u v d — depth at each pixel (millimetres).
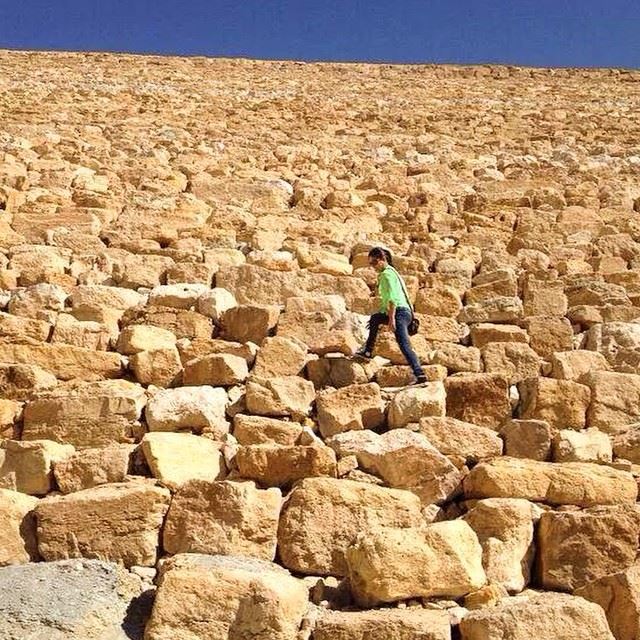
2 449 6555
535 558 5891
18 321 8523
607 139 20188
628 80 32594
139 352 8266
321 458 6527
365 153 17859
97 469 6453
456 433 7039
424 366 8227
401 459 6605
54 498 5891
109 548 5727
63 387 7672
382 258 8430
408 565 5434
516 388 7867
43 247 10750
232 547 5770
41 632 4867
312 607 5402
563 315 9711
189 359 8297
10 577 5238
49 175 13953
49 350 8062
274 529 5875
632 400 7672
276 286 9875
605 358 8703
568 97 27562
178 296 9281
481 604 5371
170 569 5215
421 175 15828
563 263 11398
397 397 7445
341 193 13789
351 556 5559
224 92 25375
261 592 5027
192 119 20703
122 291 9523
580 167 16703
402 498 6023
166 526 5824
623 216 13680
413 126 21172
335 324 8969
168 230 11867
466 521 6016
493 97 27000
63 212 11953
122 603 5219
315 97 25203
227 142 18109
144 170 14734
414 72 32844
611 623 5363
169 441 6645
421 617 5039
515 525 5902
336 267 10516
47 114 19828
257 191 13938
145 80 26844
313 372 8219
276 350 8266
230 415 7535
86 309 8945
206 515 5848
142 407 7348
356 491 6004
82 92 23172
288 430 7141
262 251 11141
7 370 7602
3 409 7203
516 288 10164
